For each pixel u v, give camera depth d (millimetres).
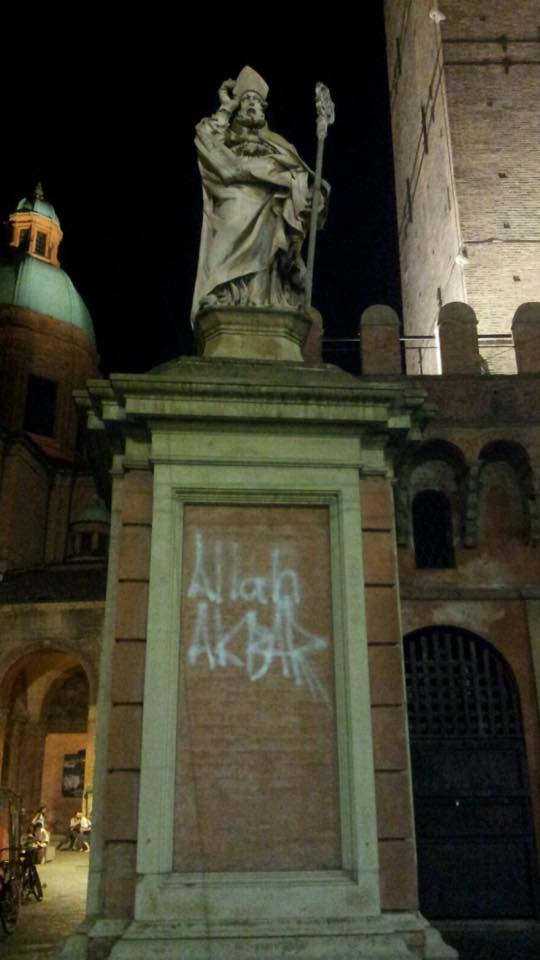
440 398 16516
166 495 8516
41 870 25188
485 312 23031
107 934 7168
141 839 7414
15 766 35625
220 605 8336
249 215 10383
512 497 16688
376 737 8031
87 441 9797
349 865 7570
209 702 8016
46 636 33312
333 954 7059
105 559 38875
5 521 42750
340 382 9039
